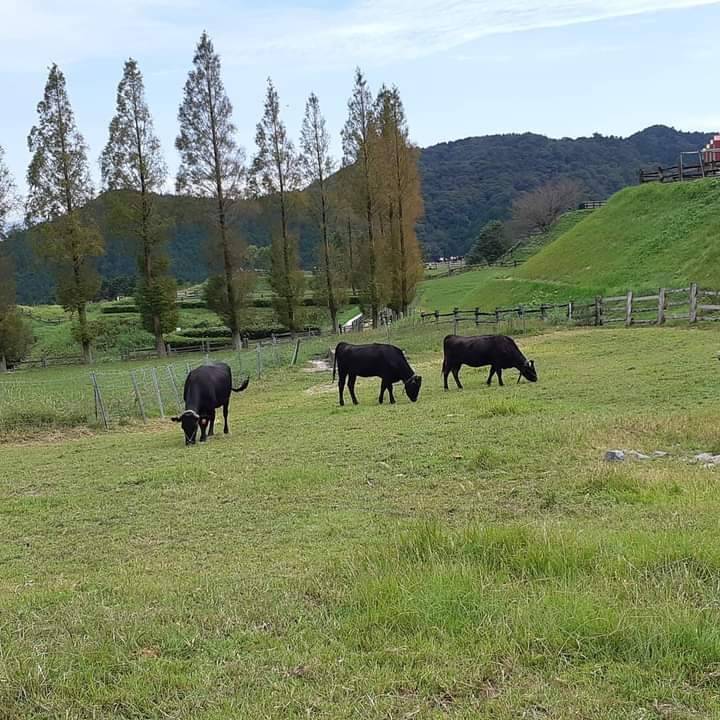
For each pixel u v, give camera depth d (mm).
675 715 3371
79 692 3941
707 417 11117
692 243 36781
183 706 3752
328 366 29562
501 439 11172
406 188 45594
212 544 7668
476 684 3752
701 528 6211
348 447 12086
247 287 46438
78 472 12656
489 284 51344
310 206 48438
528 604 4500
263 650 4383
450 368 18672
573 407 13594
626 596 4594
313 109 47719
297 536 7555
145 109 46625
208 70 45031
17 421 18375
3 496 11094
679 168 48938
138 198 46625
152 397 22172
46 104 44844
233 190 45938
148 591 5832
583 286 39312
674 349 20344
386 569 5441
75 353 52594
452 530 6398
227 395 15625
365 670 3975
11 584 6836
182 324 62500
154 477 11086
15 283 47281
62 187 45250
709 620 4156
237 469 11305
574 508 7637
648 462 9242
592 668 3803
